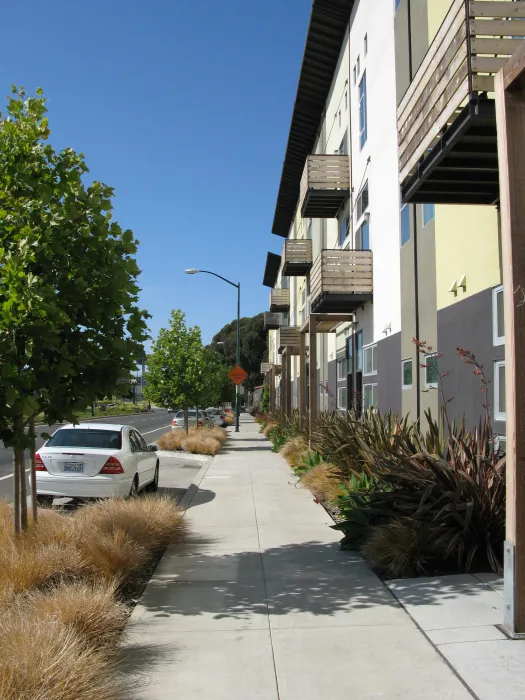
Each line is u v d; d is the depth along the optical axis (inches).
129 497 414.0
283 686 158.2
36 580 220.1
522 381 183.8
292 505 428.1
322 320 775.1
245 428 1749.5
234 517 384.2
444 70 296.4
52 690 138.9
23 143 253.4
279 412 1209.4
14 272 223.5
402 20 554.6
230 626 200.2
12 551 235.5
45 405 253.9
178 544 313.6
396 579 245.0
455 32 281.9
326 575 256.2
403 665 168.7
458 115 296.4
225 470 652.7
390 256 593.9
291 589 238.7
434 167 319.6
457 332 409.7
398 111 373.7
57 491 410.6
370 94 689.6
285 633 193.3
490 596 217.8
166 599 228.8
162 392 951.6
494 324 349.1
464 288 397.4
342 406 882.8
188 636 192.4
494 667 162.6
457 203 358.9
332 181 821.9
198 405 996.6
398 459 310.3
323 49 923.4
